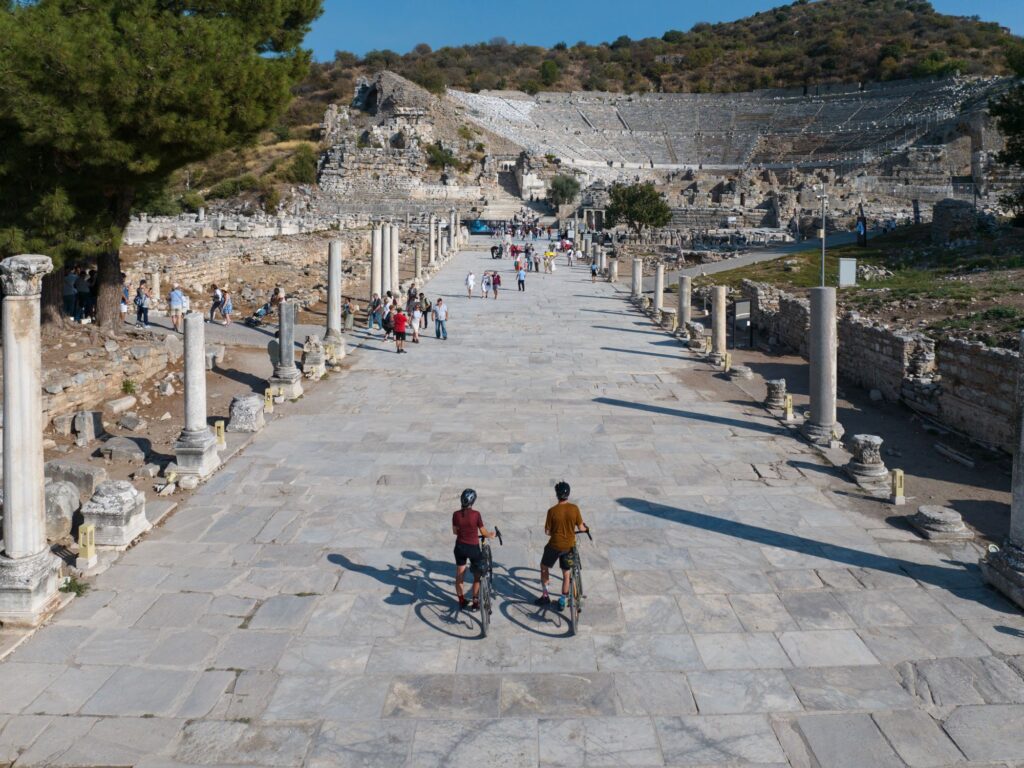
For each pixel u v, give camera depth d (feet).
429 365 92.63
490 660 31.19
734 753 25.89
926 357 78.84
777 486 51.34
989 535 44.04
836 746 26.21
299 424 65.87
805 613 34.78
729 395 79.05
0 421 46.70
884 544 42.06
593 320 131.34
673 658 31.30
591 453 58.39
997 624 33.73
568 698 28.76
